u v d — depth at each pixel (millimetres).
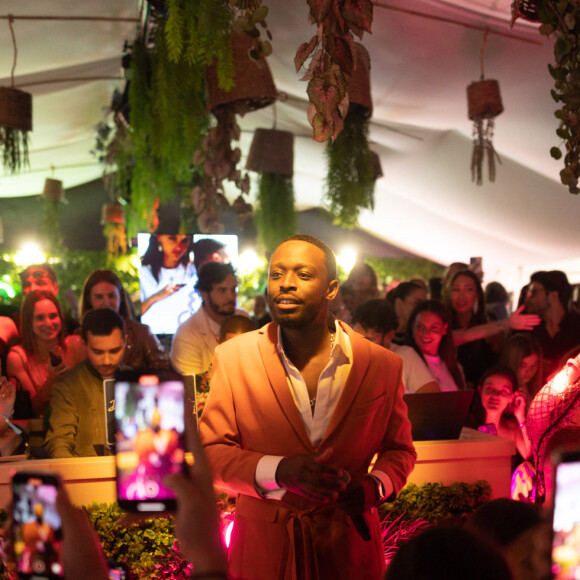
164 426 1208
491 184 7902
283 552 1793
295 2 4637
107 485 2391
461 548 901
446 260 12781
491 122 5121
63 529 859
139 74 5148
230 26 2287
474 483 2588
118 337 2764
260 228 7379
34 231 12094
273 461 1705
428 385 3535
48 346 3656
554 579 1081
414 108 6445
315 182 11414
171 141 4867
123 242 10391
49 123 8641
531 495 2906
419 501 2471
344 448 1836
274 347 1892
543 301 4637
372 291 6047
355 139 4566
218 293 4035
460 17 4512
